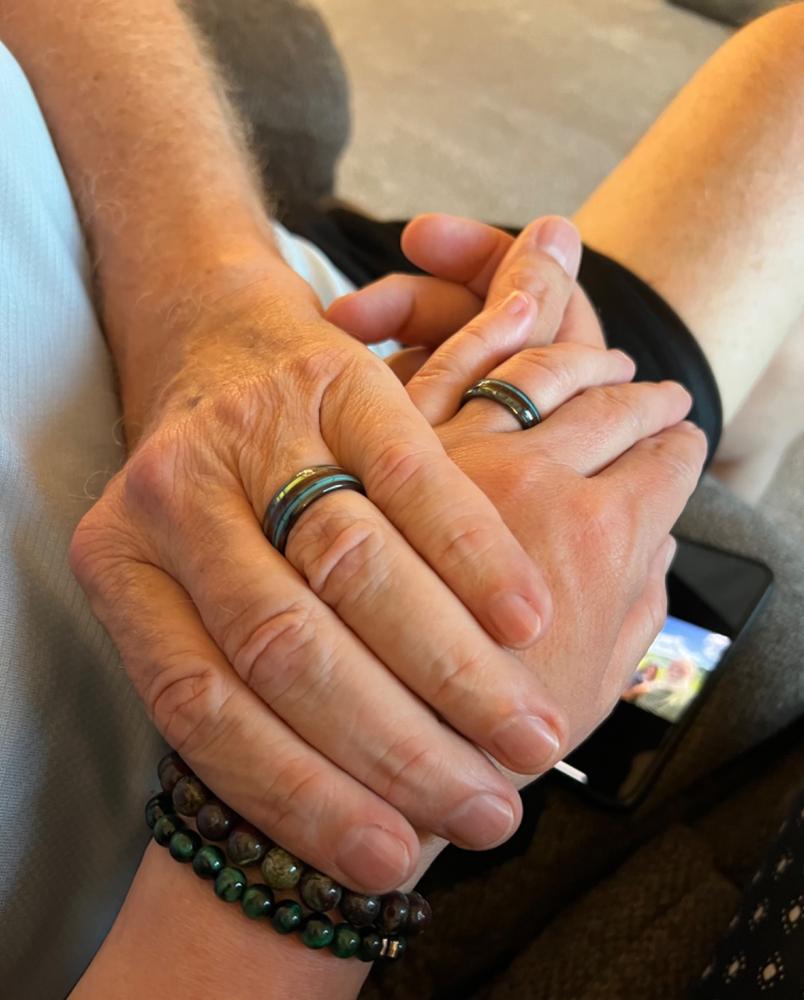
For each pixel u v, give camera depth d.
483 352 0.39
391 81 1.09
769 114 0.47
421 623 0.32
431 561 0.33
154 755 0.39
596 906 0.45
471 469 0.36
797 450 0.71
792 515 0.67
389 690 0.32
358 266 0.56
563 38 1.13
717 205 0.47
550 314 0.41
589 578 0.35
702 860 0.46
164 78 0.46
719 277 0.47
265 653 0.32
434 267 0.44
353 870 0.32
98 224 0.44
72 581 0.38
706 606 0.51
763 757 0.50
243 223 0.44
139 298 0.43
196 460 0.35
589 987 0.43
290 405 0.36
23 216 0.40
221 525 0.34
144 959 0.34
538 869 0.47
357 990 0.35
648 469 0.38
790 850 0.39
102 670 0.38
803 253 0.48
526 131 1.03
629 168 0.50
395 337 0.44
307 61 0.72
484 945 0.46
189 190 0.44
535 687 0.33
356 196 0.98
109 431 0.42
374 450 0.34
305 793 0.32
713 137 0.48
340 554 0.33
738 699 0.51
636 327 0.46
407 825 0.32
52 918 0.38
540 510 0.36
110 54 0.46
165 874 0.35
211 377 0.38
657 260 0.47
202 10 0.70
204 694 0.33
